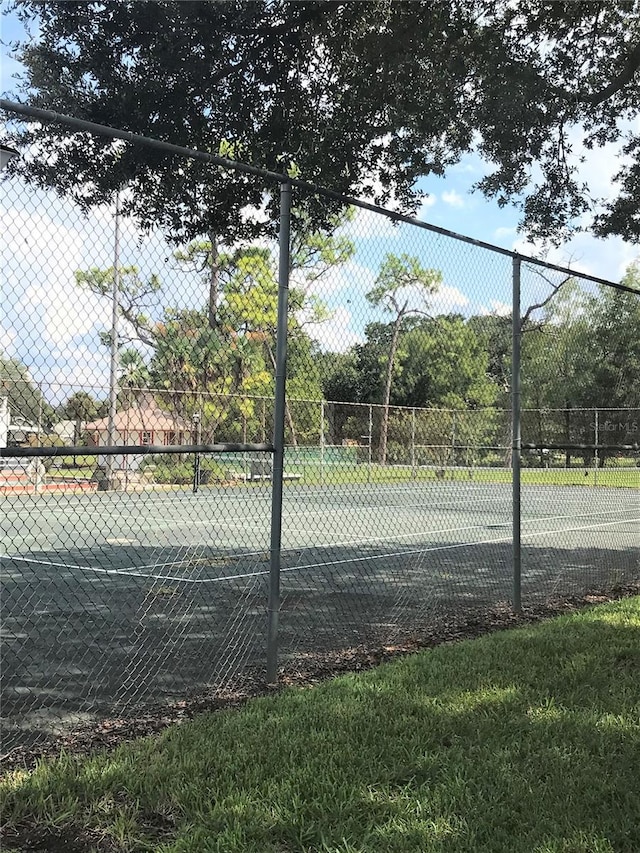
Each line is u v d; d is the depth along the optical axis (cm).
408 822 275
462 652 503
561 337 1291
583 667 463
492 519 1449
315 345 846
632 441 1277
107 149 764
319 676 465
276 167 859
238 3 724
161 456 1259
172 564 833
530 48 862
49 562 906
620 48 950
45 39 766
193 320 606
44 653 511
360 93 820
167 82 770
